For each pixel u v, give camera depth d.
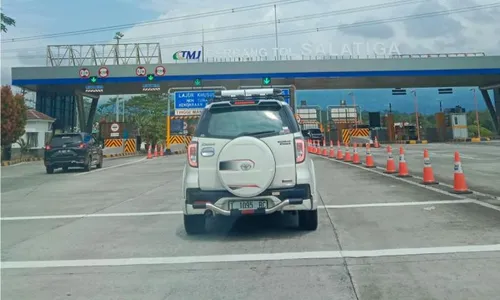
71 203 10.91
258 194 5.98
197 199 6.10
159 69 35.06
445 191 10.30
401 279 4.57
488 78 40.03
